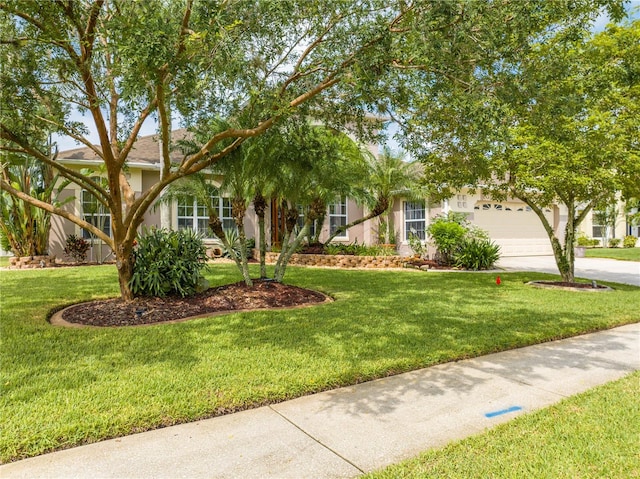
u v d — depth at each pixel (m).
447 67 4.91
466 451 2.98
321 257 15.27
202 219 16.81
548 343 5.83
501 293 9.52
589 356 5.24
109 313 6.96
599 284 11.20
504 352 5.39
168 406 3.55
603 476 2.68
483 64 4.86
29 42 5.63
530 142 9.36
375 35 4.95
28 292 8.91
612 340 5.99
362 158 13.24
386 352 5.07
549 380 4.41
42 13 4.89
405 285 10.68
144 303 7.50
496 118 5.00
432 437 3.21
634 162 8.78
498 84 4.96
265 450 3.02
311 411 3.66
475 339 5.68
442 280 11.71
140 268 7.82
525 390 4.14
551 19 4.73
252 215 17.69
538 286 10.78
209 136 7.86
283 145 8.23
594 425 3.37
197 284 8.38
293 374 4.30
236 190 8.62
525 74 4.95
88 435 3.12
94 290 9.16
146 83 4.68
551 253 21.31
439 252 16.09
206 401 3.67
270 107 6.12
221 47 4.55
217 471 2.76
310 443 3.12
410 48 4.67
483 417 3.55
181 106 5.80
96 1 4.89
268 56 6.18
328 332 5.95
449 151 7.52
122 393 3.79
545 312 7.43
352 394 4.03
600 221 26.78
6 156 7.80
